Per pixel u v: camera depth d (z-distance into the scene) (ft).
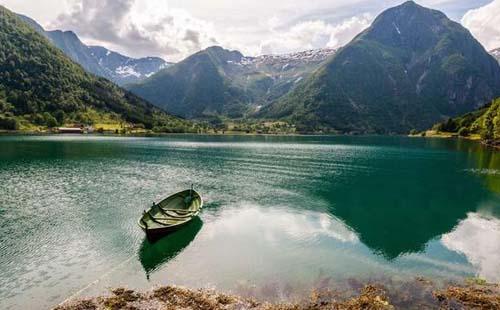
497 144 522.88
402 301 74.49
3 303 74.23
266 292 78.28
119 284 82.48
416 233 126.62
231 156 366.43
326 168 286.25
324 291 79.05
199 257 99.09
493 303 73.72
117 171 247.50
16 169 242.17
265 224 130.93
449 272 91.91
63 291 79.30
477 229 133.59
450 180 238.89
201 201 140.26
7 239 111.45
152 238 106.73
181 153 388.16
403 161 343.05
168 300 73.36
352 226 132.98
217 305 71.46
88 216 137.39
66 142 497.46
